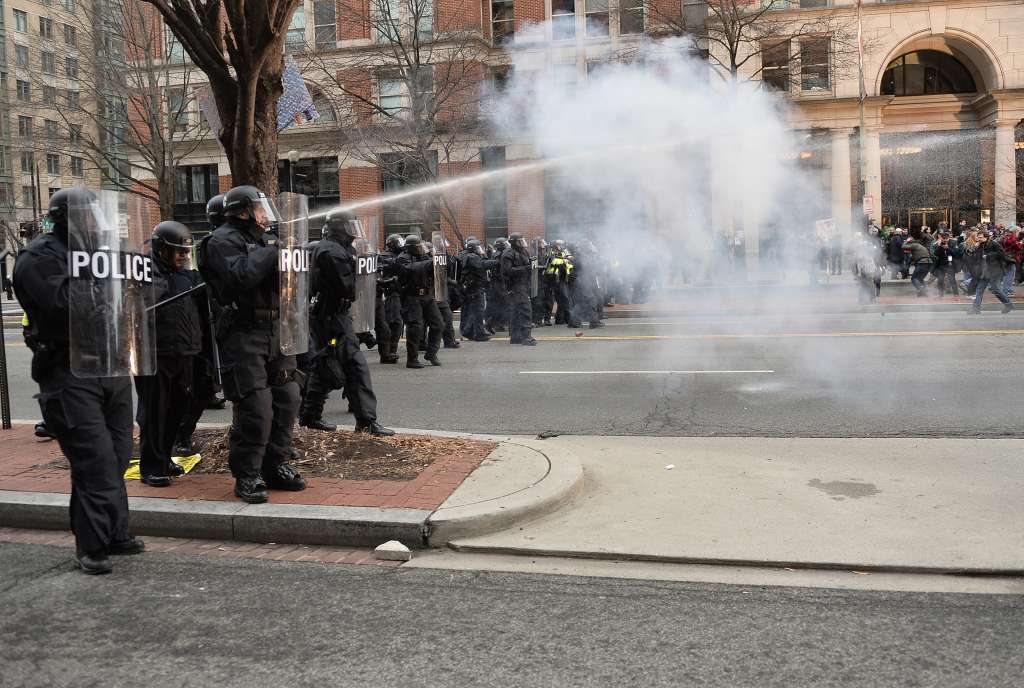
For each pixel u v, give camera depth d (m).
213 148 37.53
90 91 27.23
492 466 5.89
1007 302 18.08
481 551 4.73
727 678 3.24
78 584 4.33
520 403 9.27
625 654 3.45
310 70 27.94
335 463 6.01
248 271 4.95
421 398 9.80
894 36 30.41
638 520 5.08
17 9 47.03
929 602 3.95
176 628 3.78
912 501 5.33
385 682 3.24
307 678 3.29
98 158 30.48
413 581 4.32
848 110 29.09
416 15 25.12
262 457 5.32
